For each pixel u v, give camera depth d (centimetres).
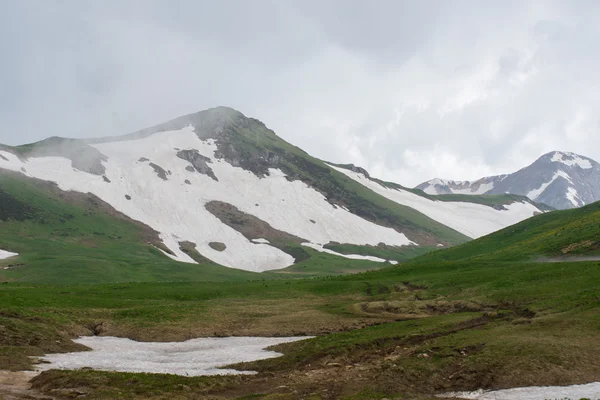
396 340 5378
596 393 3606
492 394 3781
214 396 3872
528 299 6675
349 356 4975
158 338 6688
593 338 4634
